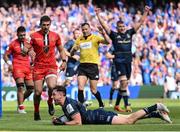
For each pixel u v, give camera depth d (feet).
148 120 94.32
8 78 219.20
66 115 85.30
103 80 227.20
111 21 256.11
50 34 99.76
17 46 128.88
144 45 245.04
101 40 126.00
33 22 245.45
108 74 228.43
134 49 240.32
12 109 146.41
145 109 84.94
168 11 266.98
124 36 137.18
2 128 81.56
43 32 99.40
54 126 83.87
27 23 245.24
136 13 266.57
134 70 234.58
